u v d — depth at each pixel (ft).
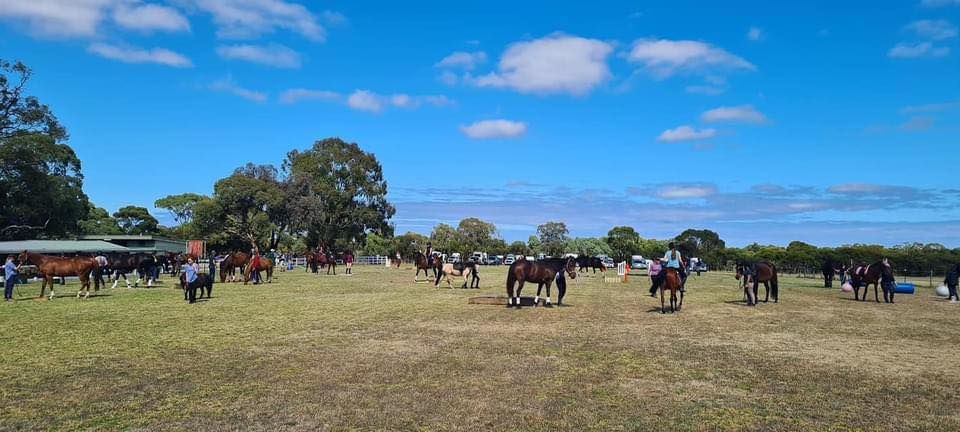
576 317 64.39
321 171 285.02
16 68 165.07
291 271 189.37
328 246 287.28
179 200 318.24
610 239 336.90
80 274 86.48
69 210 171.01
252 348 45.34
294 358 41.70
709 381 35.88
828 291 112.37
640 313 68.69
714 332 54.54
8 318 62.54
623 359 41.86
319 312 68.49
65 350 44.37
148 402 30.86
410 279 139.33
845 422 28.25
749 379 36.42
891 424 27.99
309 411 29.32
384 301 82.12
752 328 57.41
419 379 35.73
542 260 76.59
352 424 27.45
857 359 42.57
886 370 39.09
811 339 51.11
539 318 63.31
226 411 29.30
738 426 27.58
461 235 356.59
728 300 87.92
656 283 75.00
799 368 39.50
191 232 263.70
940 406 30.91
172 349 44.88
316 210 264.93
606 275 171.42
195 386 33.99
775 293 84.69
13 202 158.30
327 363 40.09
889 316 68.95
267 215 262.67
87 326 56.70
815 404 31.12
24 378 35.81
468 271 110.01
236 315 65.62
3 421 27.66
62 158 173.27
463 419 28.25
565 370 38.32
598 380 35.78
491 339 49.67
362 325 57.62
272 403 30.66
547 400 31.50
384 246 319.88
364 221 293.84
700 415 29.17
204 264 187.73
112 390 33.14
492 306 75.41
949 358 43.16
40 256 85.51
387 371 37.81
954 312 73.92
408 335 51.60
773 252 241.35
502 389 33.60
